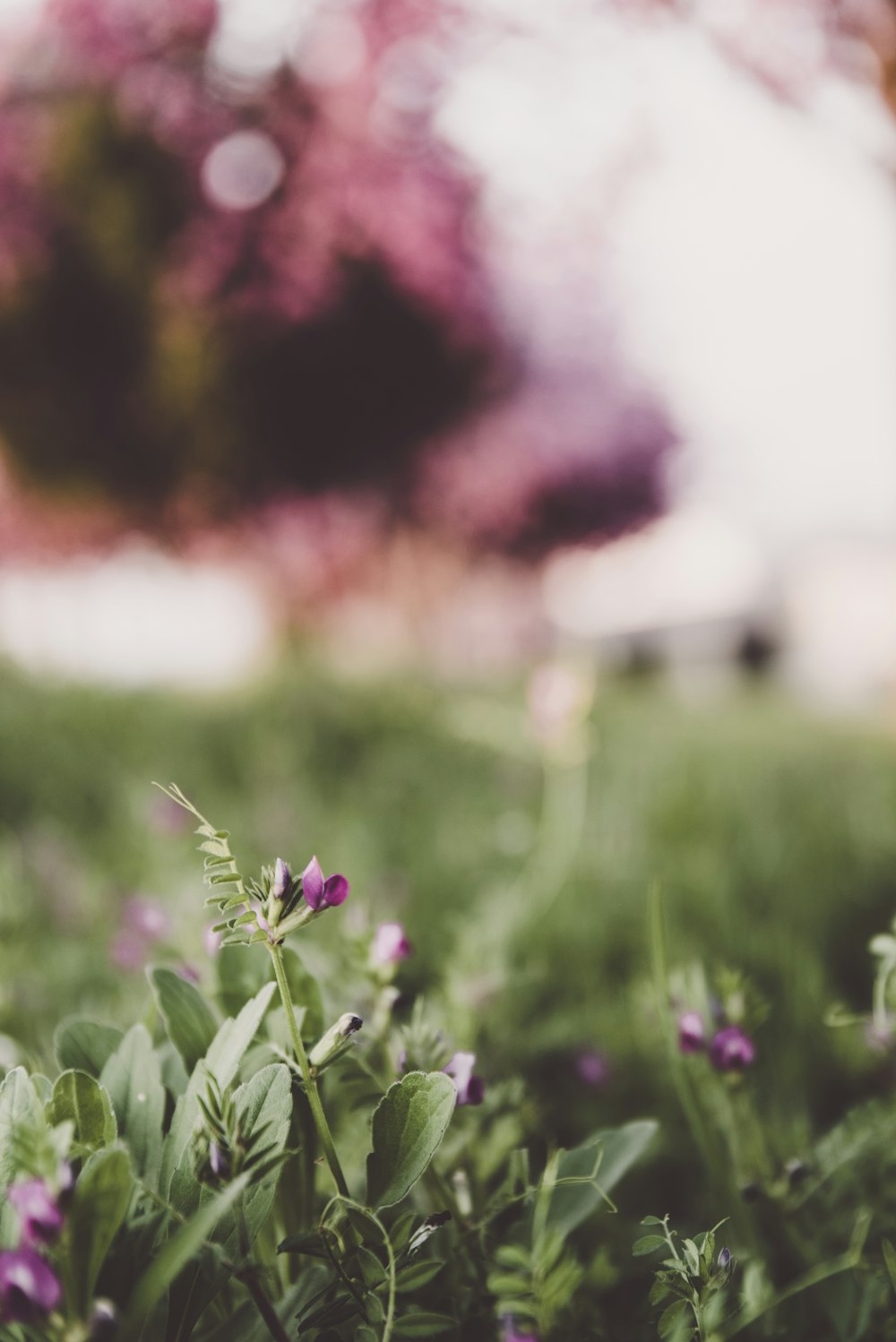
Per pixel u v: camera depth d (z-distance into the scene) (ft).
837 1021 3.34
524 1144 3.55
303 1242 2.26
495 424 53.36
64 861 8.68
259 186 22.82
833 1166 3.39
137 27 18.39
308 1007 2.79
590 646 66.39
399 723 18.30
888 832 9.87
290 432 44.09
